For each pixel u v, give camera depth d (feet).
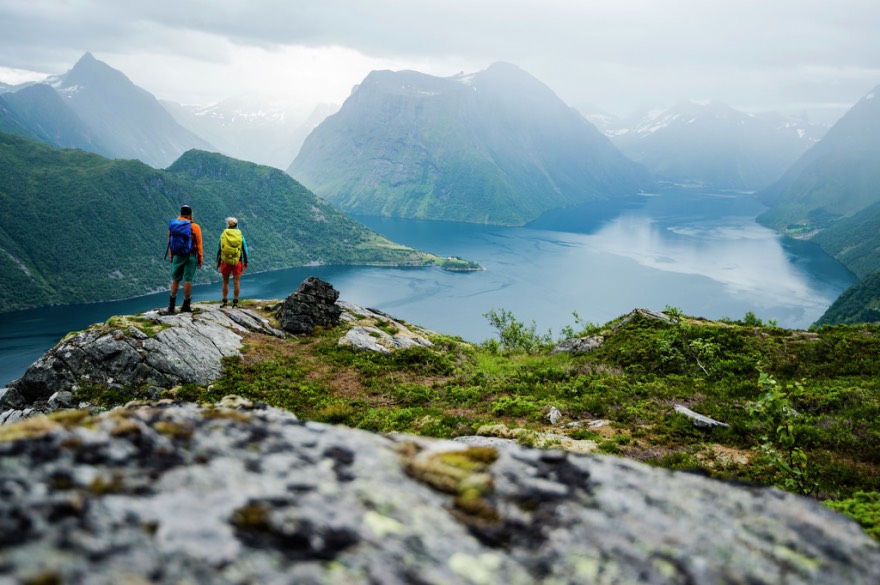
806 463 41.52
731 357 81.51
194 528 7.47
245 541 7.44
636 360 88.94
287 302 104.01
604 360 92.79
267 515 8.22
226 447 10.43
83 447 8.99
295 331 100.12
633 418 60.34
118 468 8.70
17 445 8.44
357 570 7.32
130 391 72.08
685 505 10.74
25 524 6.59
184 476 8.96
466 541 8.71
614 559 8.70
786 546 9.79
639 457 49.08
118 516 7.34
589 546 8.97
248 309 102.94
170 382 73.56
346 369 85.05
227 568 6.78
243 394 72.43
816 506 11.44
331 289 109.81
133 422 10.30
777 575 8.95
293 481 9.61
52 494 7.41
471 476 11.01
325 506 8.93
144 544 6.85
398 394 74.49
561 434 56.03
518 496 10.44
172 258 84.33
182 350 77.97
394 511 9.18
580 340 109.09
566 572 8.23
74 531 6.70
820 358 77.92
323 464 10.60
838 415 55.31
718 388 71.05
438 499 10.08
